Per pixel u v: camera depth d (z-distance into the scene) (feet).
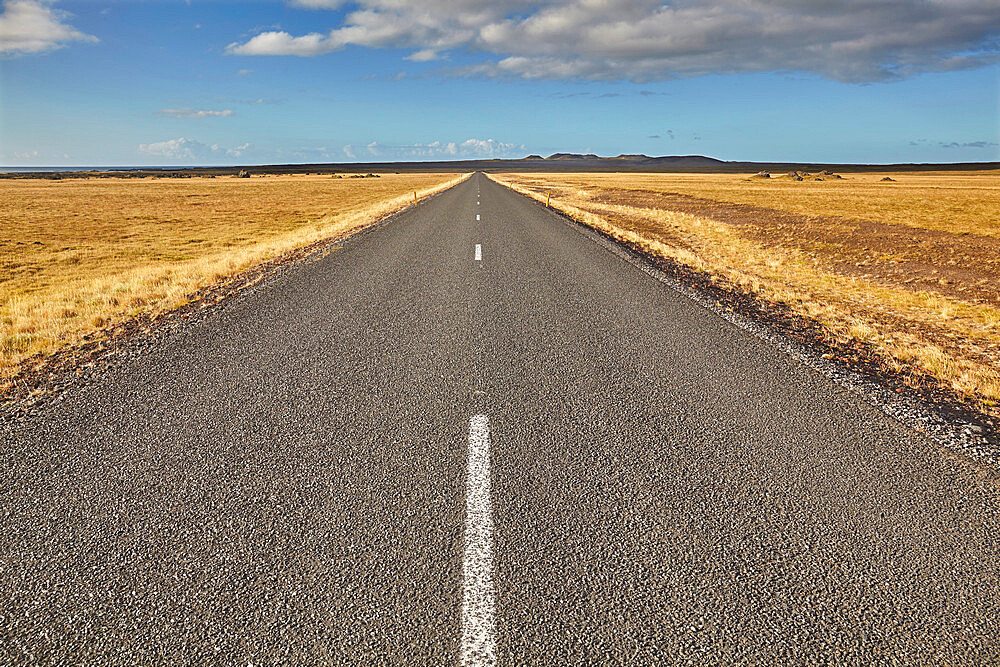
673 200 130.72
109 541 9.27
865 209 103.45
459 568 8.56
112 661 7.01
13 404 15.05
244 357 18.78
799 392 15.58
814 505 10.17
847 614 7.70
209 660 7.00
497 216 73.67
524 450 12.21
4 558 8.87
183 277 35.81
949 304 30.04
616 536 9.29
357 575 8.42
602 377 16.72
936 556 8.82
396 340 20.62
